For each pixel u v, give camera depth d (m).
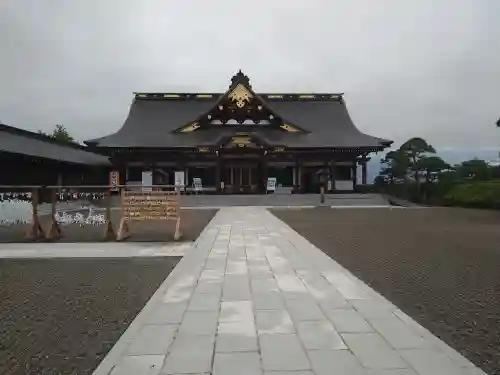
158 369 3.49
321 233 13.12
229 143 34.00
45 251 9.81
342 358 3.68
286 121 37.78
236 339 4.13
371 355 3.75
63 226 15.48
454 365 3.56
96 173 37.31
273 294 5.79
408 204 32.41
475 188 28.66
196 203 29.92
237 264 7.86
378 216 20.05
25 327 4.75
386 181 39.41
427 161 35.44
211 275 6.95
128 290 6.33
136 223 16.31
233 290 6.00
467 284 6.59
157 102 43.34
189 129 37.94
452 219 18.30
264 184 35.00
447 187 32.03
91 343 4.27
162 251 9.75
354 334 4.27
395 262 8.37
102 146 33.66
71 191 23.19
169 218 11.83
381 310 5.08
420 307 5.39
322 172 35.81
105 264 8.38
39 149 27.81
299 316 4.84
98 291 6.28
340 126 40.91
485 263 8.27
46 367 3.73
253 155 34.97
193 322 4.64
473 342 4.21
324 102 44.22
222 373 3.40
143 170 35.34
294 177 35.66
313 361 3.62
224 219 17.48
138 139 36.31
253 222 16.09
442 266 7.99
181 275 6.96
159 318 4.78
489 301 5.66
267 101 44.06
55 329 4.68
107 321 4.93
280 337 4.18
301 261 8.15
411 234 12.87
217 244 10.31
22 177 25.34
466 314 5.11
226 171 35.59
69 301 5.76
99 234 13.00
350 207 27.73
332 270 7.35
